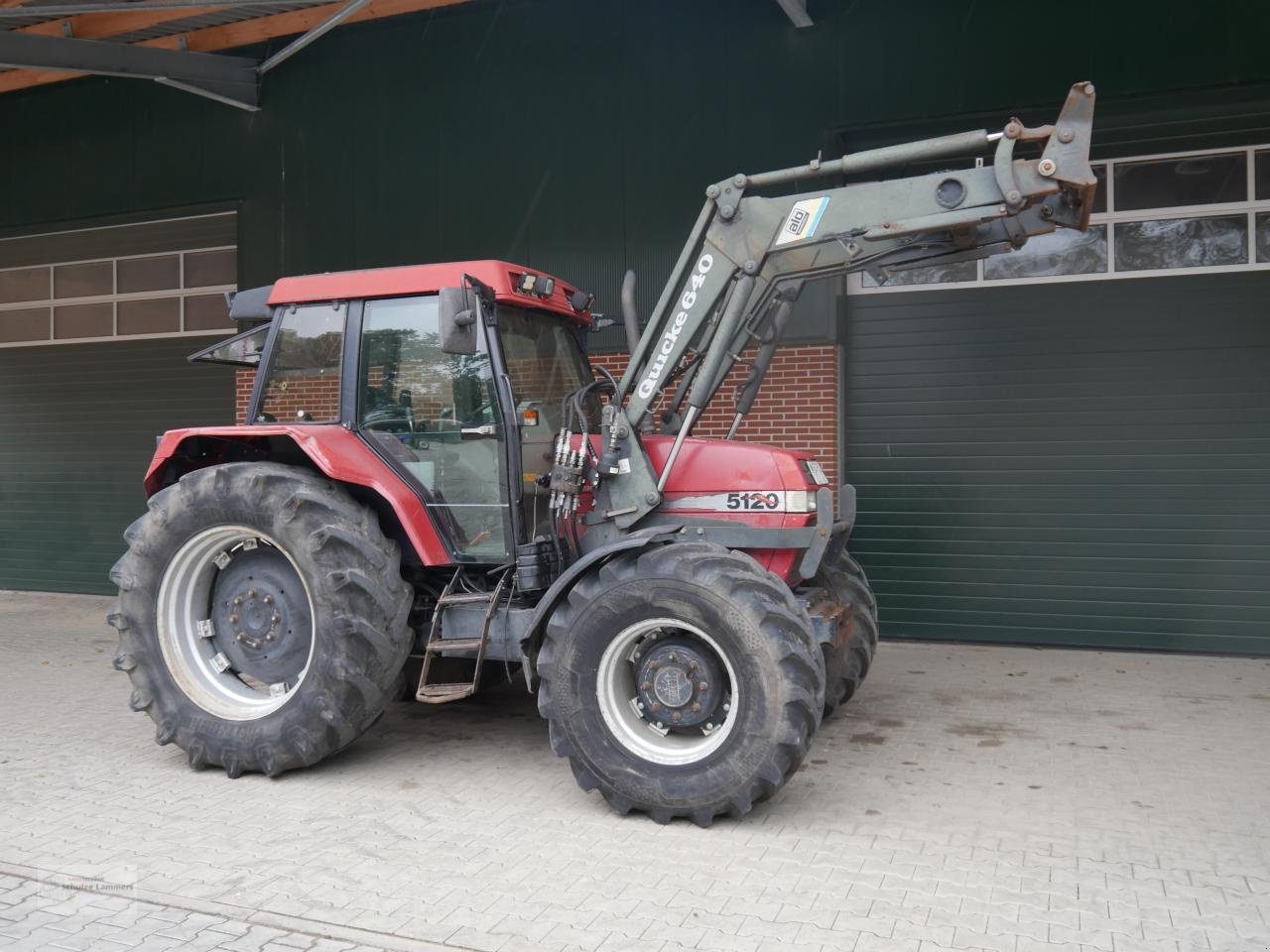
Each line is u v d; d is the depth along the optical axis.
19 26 8.96
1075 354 7.98
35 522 11.43
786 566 4.88
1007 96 7.77
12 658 7.87
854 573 6.11
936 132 8.15
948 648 8.12
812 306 8.05
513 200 9.06
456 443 4.99
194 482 4.99
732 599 4.14
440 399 5.02
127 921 3.38
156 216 10.60
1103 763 5.14
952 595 8.29
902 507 8.40
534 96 9.00
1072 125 4.33
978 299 8.20
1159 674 7.12
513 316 5.16
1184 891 3.62
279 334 5.35
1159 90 7.45
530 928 3.33
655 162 8.63
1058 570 8.04
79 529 11.23
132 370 10.97
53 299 11.35
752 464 4.89
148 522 5.10
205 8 7.80
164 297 10.80
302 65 9.82
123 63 8.91
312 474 5.01
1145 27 7.48
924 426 8.34
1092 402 7.94
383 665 4.77
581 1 8.84
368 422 5.14
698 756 4.23
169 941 3.25
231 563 5.14
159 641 5.05
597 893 3.59
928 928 3.33
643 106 8.67
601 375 5.89
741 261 4.82
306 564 4.74
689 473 4.97
